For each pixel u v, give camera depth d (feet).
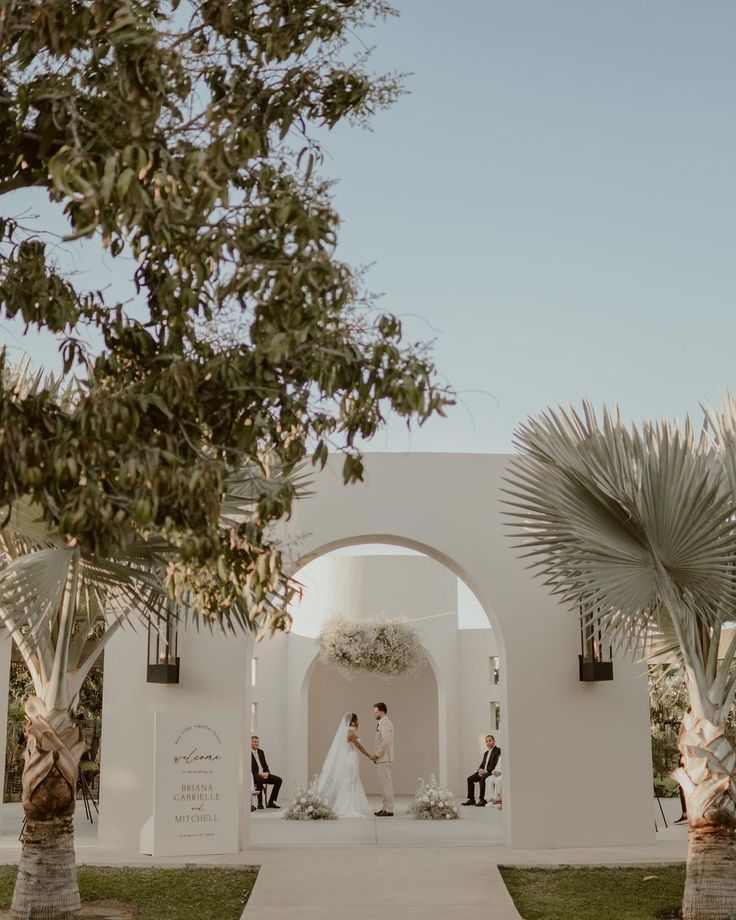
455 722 65.00
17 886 23.68
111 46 13.51
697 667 24.88
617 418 26.68
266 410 14.84
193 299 14.85
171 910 25.20
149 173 13.00
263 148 15.37
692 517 23.62
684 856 32.63
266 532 36.09
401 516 36.91
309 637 64.90
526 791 35.12
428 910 25.35
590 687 36.01
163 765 32.32
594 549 25.13
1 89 14.12
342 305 13.51
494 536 36.96
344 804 49.98
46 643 24.25
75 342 15.33
